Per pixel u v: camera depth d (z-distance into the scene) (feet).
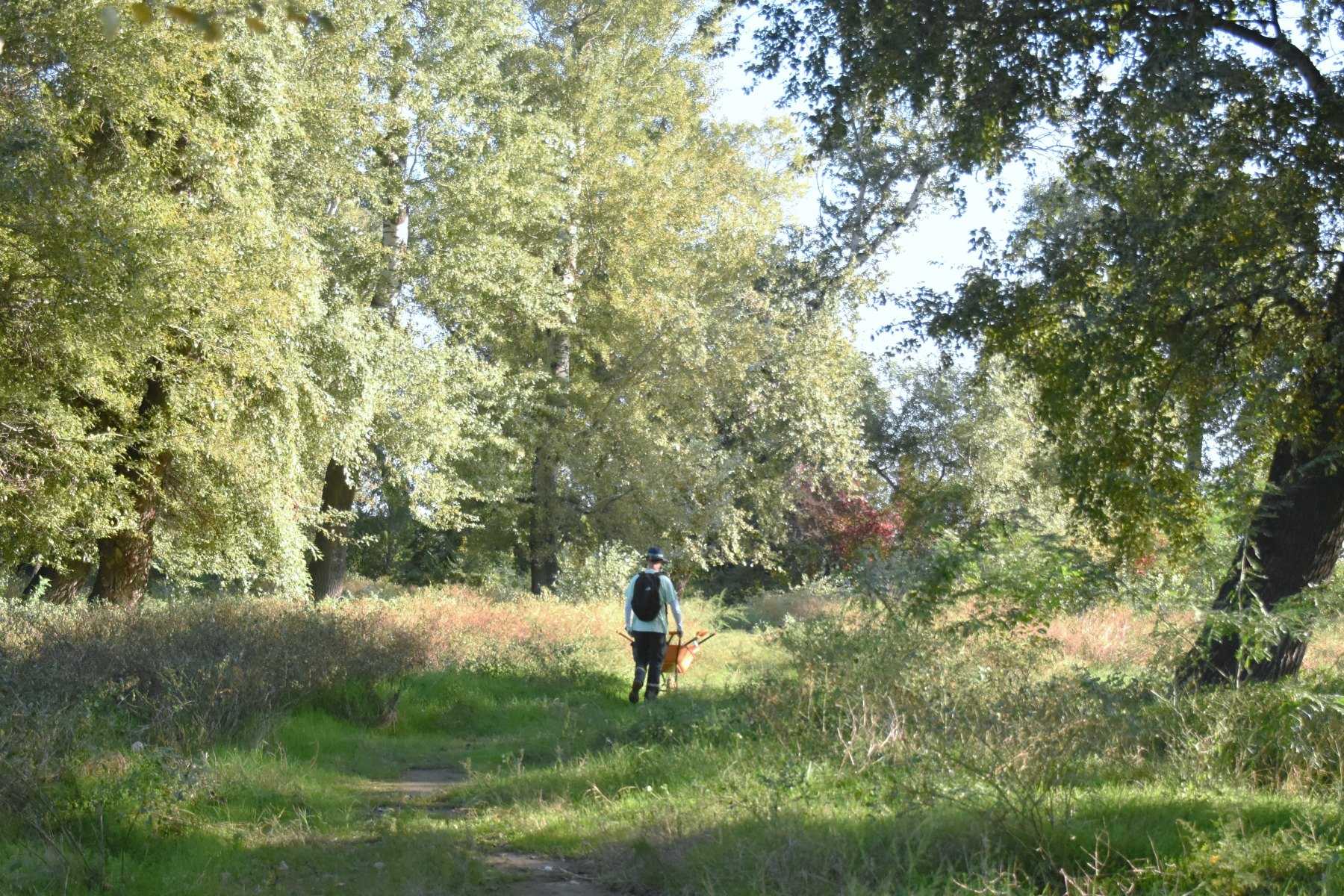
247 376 52.70
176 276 42.68
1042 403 39.47
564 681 49.42
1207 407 35.01
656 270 97.66
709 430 104.68
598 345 99.04
